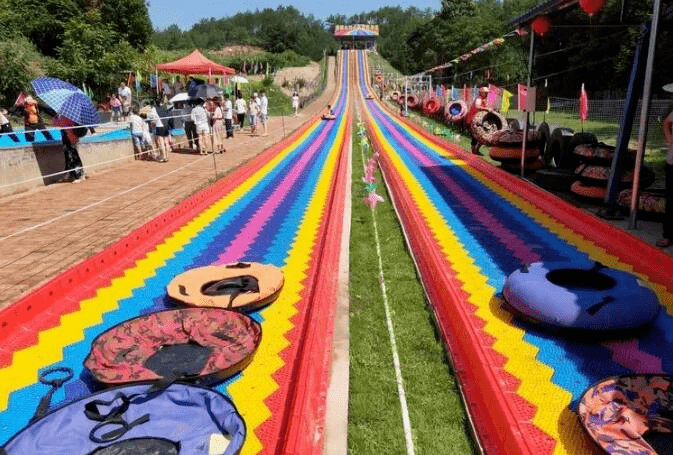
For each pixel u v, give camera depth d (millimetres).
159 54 48469
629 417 3207
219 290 5566
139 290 5922
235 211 9609
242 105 24562
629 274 5035
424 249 7156
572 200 9453
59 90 11250
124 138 14875
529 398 3709
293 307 5391
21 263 6441
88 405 3480
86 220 8414
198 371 4012
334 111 42312
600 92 31641
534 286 4844
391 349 4715
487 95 21312
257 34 149250
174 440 3230
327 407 3883
